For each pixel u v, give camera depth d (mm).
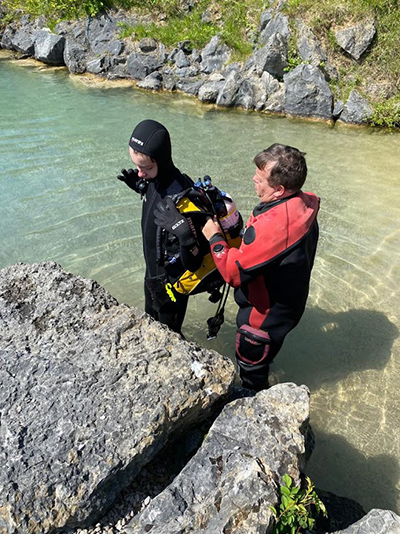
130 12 10969
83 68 10859
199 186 2820
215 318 3324
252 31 9781
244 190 6156
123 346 2715
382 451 3137
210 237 2727
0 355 2619
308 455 2926
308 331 4098
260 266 2592
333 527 2508
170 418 2402
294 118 8789
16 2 12516
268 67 9039
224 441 2395
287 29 9000
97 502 2150
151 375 2549
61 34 11227
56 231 5328
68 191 6098
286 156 2484
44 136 7684
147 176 2844
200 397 2496
